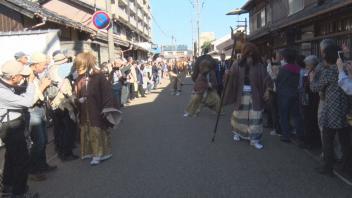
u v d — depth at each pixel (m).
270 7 27.11
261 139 10.06
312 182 6.72
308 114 8.83
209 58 14.33
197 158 8.44
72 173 7.73
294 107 9.41
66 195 6.51
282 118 9.63
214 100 14.42
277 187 6.52
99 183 7.06
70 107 8.44
